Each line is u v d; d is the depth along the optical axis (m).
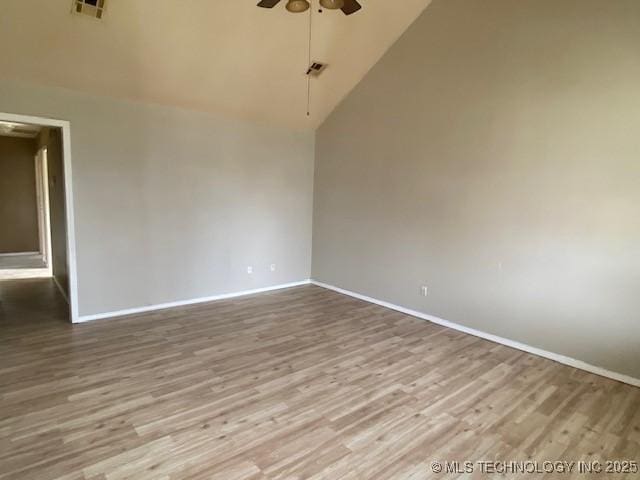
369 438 2.38
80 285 4.27
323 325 4.40
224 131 5.16
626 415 2.70
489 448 2.32
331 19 4.21
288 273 6.14
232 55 4.27
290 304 5.20
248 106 5.12
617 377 3.22
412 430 2.48
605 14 3.13
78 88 4.02
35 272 6.64
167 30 3.75
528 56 3.60
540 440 2.41
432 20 4.34
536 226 3.65
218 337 3.96
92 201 4.25
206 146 5.02
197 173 4.98
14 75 3.67
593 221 3.30
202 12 3.69
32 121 3.82
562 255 3.50
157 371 3.20
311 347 3.77
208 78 4.46
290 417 2.58
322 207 6.08
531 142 3.63
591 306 3.35
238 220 5.45
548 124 3.51
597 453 2.29
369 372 3.27
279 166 5.78
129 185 4.48
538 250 3.65
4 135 7.79
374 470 2.11
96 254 4.34
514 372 3.34
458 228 4.28
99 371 3.17
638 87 3.01
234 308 4.96
